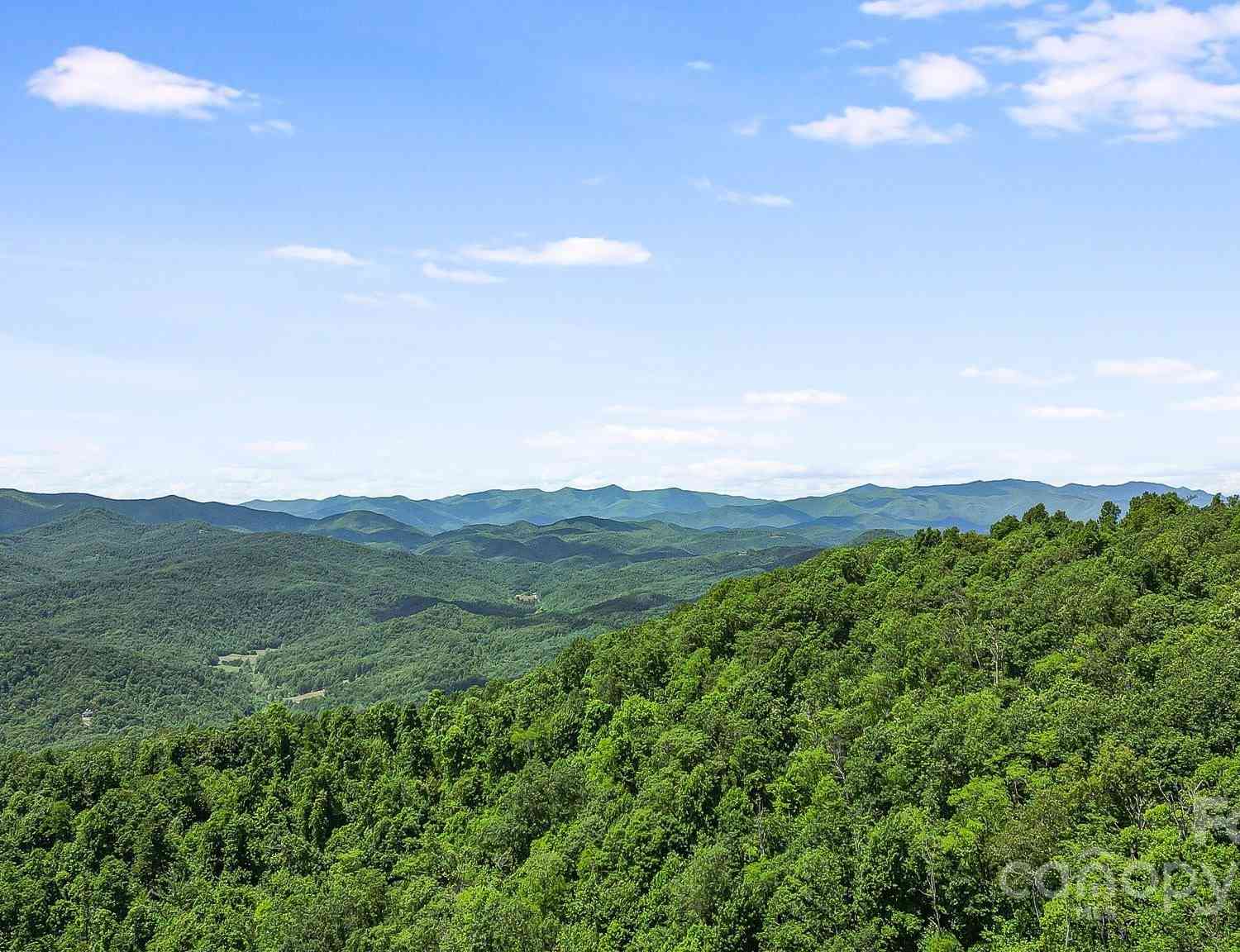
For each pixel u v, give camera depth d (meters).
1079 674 129.62
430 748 184.12
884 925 95.62
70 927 148.12
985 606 162.50
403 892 140.00
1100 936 84.81
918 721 123.38
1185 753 100.69
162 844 163.62
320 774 178.00
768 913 103.12
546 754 173.88
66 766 185.50
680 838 126.38
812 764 126.88
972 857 95.44
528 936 115.44
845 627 176.50
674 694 174.38
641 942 109.31
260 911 143.38
